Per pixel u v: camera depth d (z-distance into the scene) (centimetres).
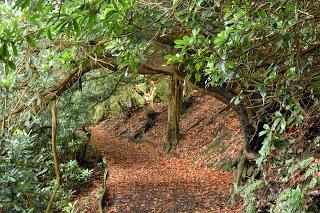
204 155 1516
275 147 692
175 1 287
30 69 500
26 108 559
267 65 345
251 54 319
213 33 335
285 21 273
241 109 834
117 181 1251
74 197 1116
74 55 398
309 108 522
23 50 491
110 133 2441
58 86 578
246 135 857
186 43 276
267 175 703
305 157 654
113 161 1650
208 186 1060
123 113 2491
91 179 1277
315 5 297
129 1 277
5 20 322
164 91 2331
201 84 801
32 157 741
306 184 568
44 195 618
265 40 298
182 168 1448
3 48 256
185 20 310
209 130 1697
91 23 246
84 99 1198
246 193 703
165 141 1928
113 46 319
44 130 918
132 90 2186
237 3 298
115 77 1184
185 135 1800
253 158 838
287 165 673
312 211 521
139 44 330
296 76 317
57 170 602
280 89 347
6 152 592
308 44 313
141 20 314
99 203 986
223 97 826
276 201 595
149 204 973
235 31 269
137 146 2036
